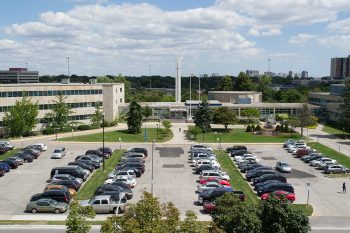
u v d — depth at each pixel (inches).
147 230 810.8
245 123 4559.5
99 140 3405.5
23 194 1871.3
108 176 2121.1
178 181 2132.1
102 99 4411.9
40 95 3855.8
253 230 965.2
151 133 3806.6
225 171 2378.2
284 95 6122.1
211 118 3937.0
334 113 4574.3
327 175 2332.7
